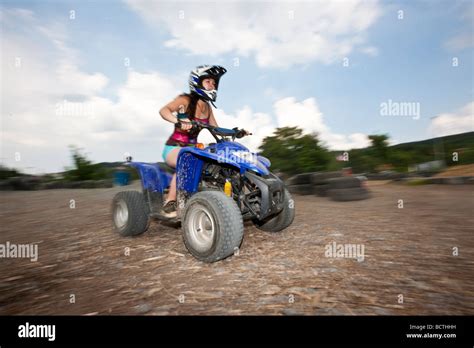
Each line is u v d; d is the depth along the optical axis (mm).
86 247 3689
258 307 1976
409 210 5777
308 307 1953
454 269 2521
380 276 2410
